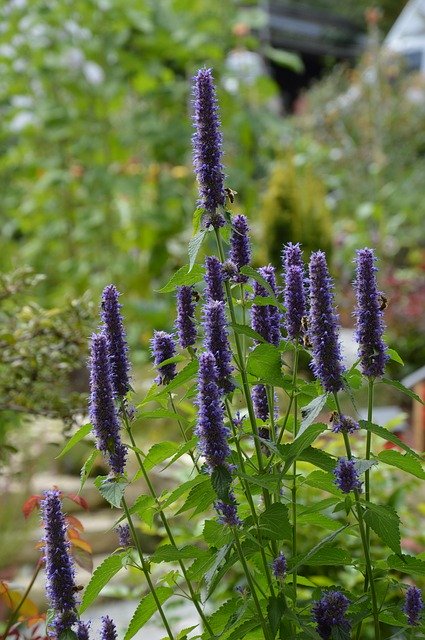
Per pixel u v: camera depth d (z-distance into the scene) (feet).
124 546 7.74
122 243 30.14
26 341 12.35
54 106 30.32
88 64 30.22
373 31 44.29
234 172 30.17
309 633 6.78
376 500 12.80
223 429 6.57
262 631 7.61
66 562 7.00
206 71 7.16
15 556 18.24
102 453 7.22
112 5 28.89
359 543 12.13
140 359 26.53
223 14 31.53
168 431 23.31
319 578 11.09
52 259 31.99
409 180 43.65
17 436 20.01
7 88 30.86
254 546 7.23
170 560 7.44
